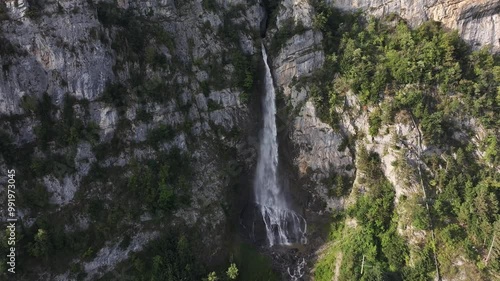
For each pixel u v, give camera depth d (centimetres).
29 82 4884
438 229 5572
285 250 6294
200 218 5684
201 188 5875
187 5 6203
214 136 6216
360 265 5659
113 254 5094
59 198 4959
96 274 4978
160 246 5316
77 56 5053
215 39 6306
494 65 6191
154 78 5688
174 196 5575
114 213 5172
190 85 6056
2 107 4762
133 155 5469
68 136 5069
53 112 5059
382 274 5388
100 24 5244
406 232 5669
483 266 5262
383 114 5997
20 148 4862
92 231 5041
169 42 5891
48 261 4728
